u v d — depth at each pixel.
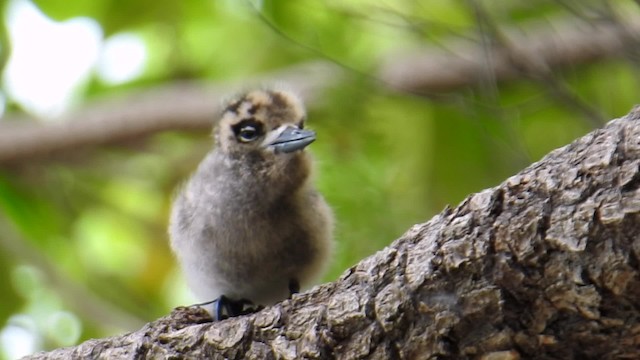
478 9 12.16
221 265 10.31
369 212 12.86
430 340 7.26
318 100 13.89
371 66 14.40
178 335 8.34
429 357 7.28
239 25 16.72
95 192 17.58
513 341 7.06
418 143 14.47
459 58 14.12
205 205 10.34
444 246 7.21
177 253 10.67
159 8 16.88
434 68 14.80
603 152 6.82
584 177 6.83
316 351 7.66
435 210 14.12
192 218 10.41
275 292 10.51
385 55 14.94
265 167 10.23
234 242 10.20
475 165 14.45
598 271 6.66
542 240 6.85
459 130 14.45
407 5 14.19
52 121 16.86
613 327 6.79
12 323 16.64
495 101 12.12
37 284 16.98
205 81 17.48
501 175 14.42
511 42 12.76
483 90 13.18
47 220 17.61
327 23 14.34
